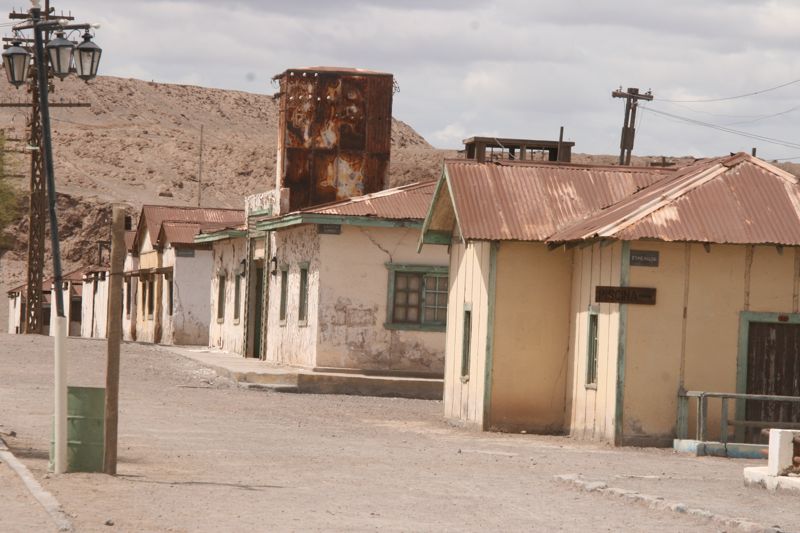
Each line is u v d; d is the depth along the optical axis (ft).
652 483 59.16
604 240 81.56
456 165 92.89
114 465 54.65
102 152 518.37
